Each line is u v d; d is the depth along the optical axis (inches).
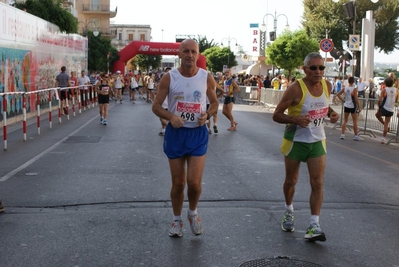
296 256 203.8
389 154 507.5
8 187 318.7
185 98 213.2
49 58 966.4
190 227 232.8
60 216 256.1
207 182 339.0
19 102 759.7
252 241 221.5
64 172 368.2
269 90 1263.5
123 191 309.3
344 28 2103.8
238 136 617.3
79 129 660.1
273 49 1680.6
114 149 484.4
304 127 219.6
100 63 2028.8
